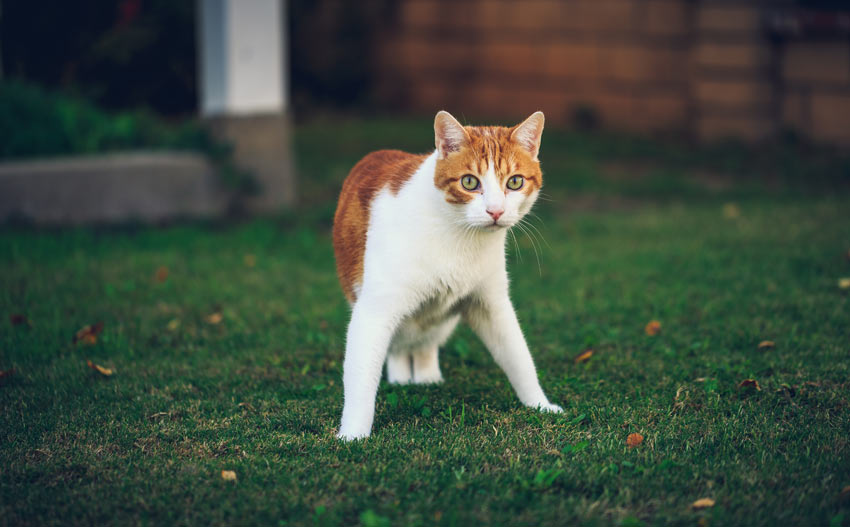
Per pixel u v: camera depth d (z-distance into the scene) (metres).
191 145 8.52
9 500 2.83
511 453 3.17
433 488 2.86
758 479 2.91
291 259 6.72
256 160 8.41
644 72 12.88
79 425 3.52
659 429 3.42
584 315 5.19
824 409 3.61
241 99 8.23
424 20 15.08
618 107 13.21
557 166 10.68
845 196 8.60
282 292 5.79
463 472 2.97
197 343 4.77
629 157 11.42
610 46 13.11
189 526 2.67
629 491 2.82
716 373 4.06
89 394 3.91
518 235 7.45
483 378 4.18
